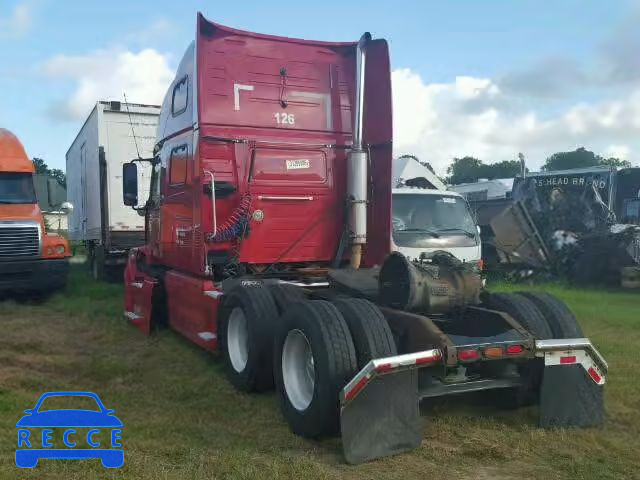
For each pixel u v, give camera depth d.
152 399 5.84
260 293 6.07
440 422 5.20
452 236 10.00
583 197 16.59
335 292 6.34
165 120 8.63
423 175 14.88
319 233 7.73
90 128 15.58
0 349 7.70
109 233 14.48
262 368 5.87
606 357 7.41
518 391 5.34
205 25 7.09
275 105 7.45
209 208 7.12
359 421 4.38
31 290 11.70
